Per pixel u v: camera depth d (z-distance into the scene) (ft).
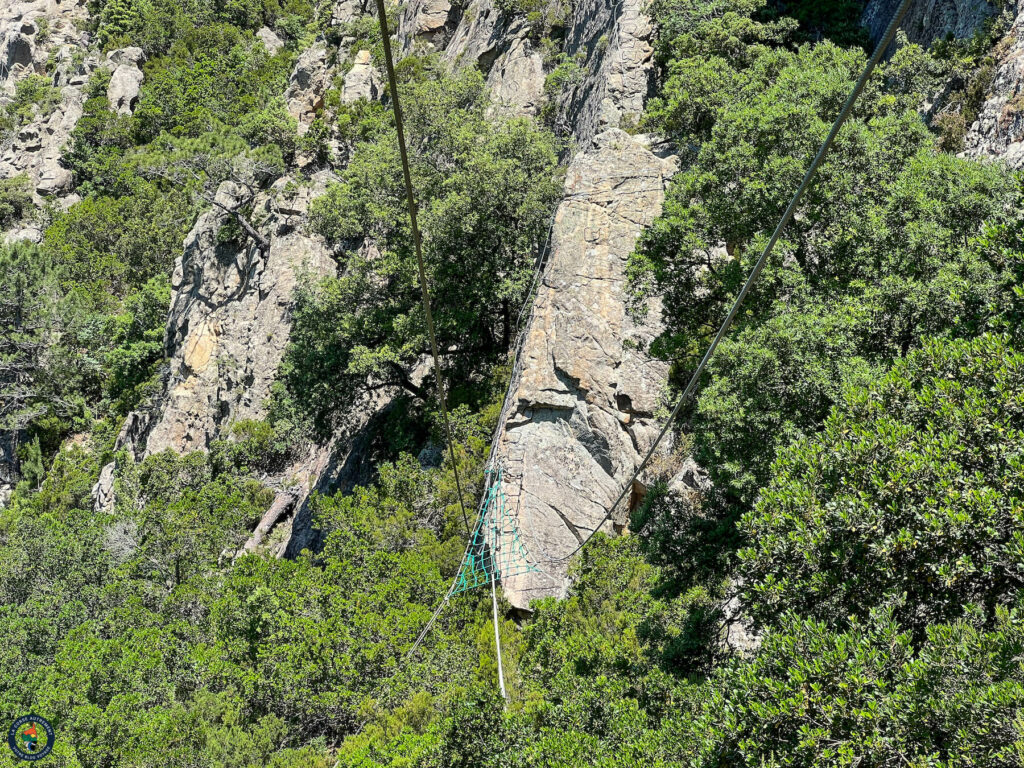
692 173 76.74
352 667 72.69
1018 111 87.76
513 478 94.89
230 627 83.30
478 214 119.34
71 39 399.44
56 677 75.97
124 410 211.82
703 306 79.36
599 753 45.01
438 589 82.89
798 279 66.80
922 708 29.76
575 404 97.09
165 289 218.79
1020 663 28.99
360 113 200.75
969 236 60.70
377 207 132.36
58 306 219.00
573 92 161.58
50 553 115.03
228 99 296.10
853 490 38.83
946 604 36.24
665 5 140.26
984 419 36.94
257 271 173.47
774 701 33.40
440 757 50.72
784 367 59.72
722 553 62.95
